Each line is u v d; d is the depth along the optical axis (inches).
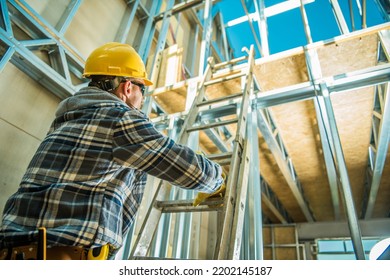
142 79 47.5
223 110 106.3
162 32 144.5
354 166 178.9
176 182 34.1
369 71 82.4
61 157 30.9
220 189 48.2
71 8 101.3
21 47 77.0
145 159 31.7
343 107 115.6
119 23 133.2
